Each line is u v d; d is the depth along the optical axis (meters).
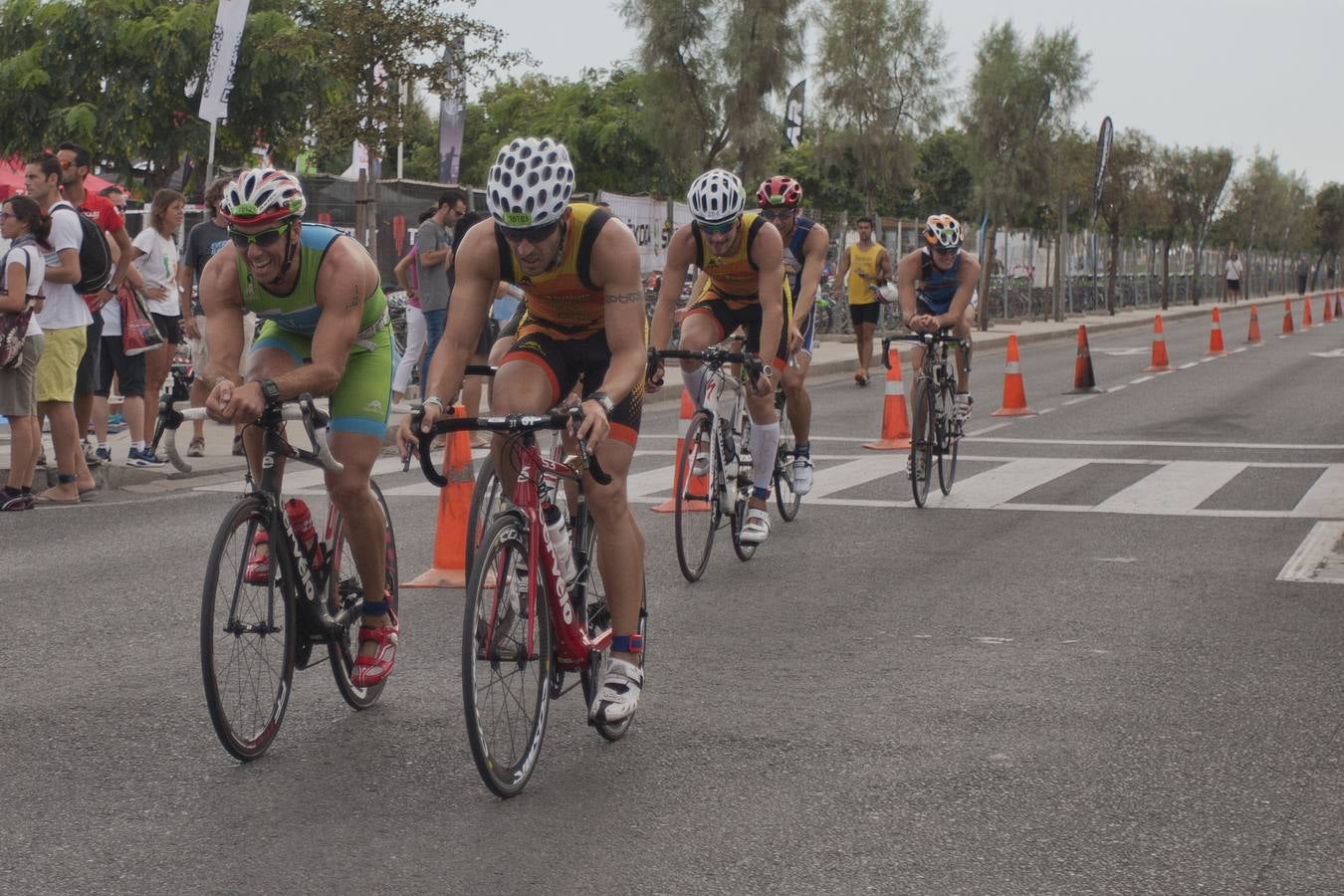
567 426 4.92
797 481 9.50
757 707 5.45
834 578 7.81
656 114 30.34
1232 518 9.56
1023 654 6.20
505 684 4.46
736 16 29.84
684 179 32.47
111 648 6.33
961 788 4.54
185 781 4.63
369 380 5.20
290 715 5.37
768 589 7.55
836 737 5.07
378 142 18.47
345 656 5.32
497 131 46.50
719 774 4.70
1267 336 35.03
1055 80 39.09
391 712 5.41
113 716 5.33
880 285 20.28
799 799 4.45
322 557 5.19
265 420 4.87
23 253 9.60
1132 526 9.32
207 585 4.55
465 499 7.68
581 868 3.92
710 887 3.79
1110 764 4.76
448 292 13.84
